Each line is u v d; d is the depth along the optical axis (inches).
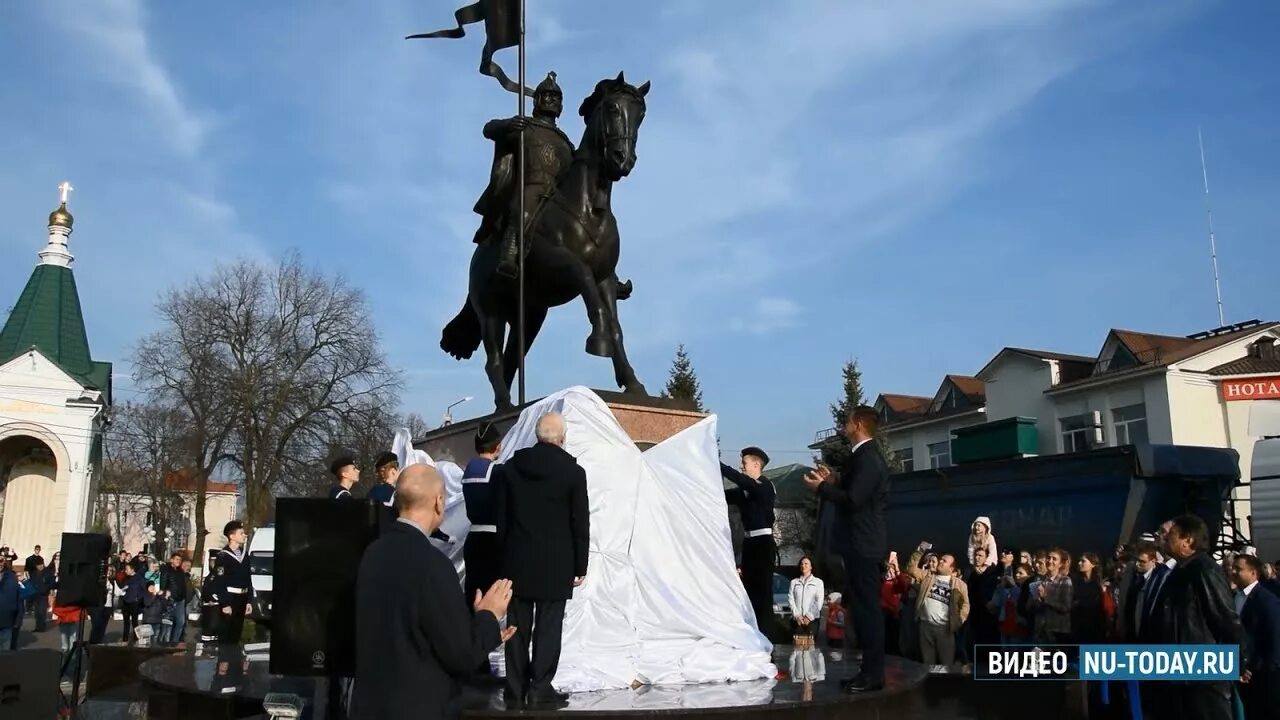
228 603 565.3
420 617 144.0
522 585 216.8
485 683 255.1
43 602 874.1
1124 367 1220.5
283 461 1381.6
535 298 369.7
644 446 326.6
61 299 1416.1
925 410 1637.6
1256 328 1157.7
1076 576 407.8
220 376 1353.3
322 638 180.2
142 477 1690.5
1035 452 959.6
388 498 297.3
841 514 256.4
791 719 227.3
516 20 391.5
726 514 322.0
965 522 663.1
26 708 257.8
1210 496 581.3
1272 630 286.0
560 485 221.1
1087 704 339.3
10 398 1215.6
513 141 364.8
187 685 299.9
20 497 1279.5
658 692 247.0
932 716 277.9
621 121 326.3
